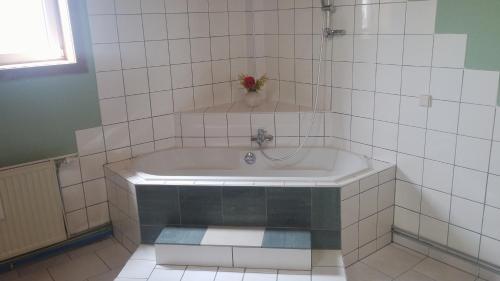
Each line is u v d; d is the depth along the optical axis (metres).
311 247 2.54
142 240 2.73
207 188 2.57
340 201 2.48
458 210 2.55
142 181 2.67
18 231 2.72
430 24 2.47
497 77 2.24
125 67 3.07
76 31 2.81
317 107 3.27
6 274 2.71
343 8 2.94
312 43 3.21
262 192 2.53
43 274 2.70
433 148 2.60
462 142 2.46
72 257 2.89
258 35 3.57
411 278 2.52
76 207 3.00
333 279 2.28
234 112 3.30
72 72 2.84
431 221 2.70
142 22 3.10
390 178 2.80
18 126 2.70
